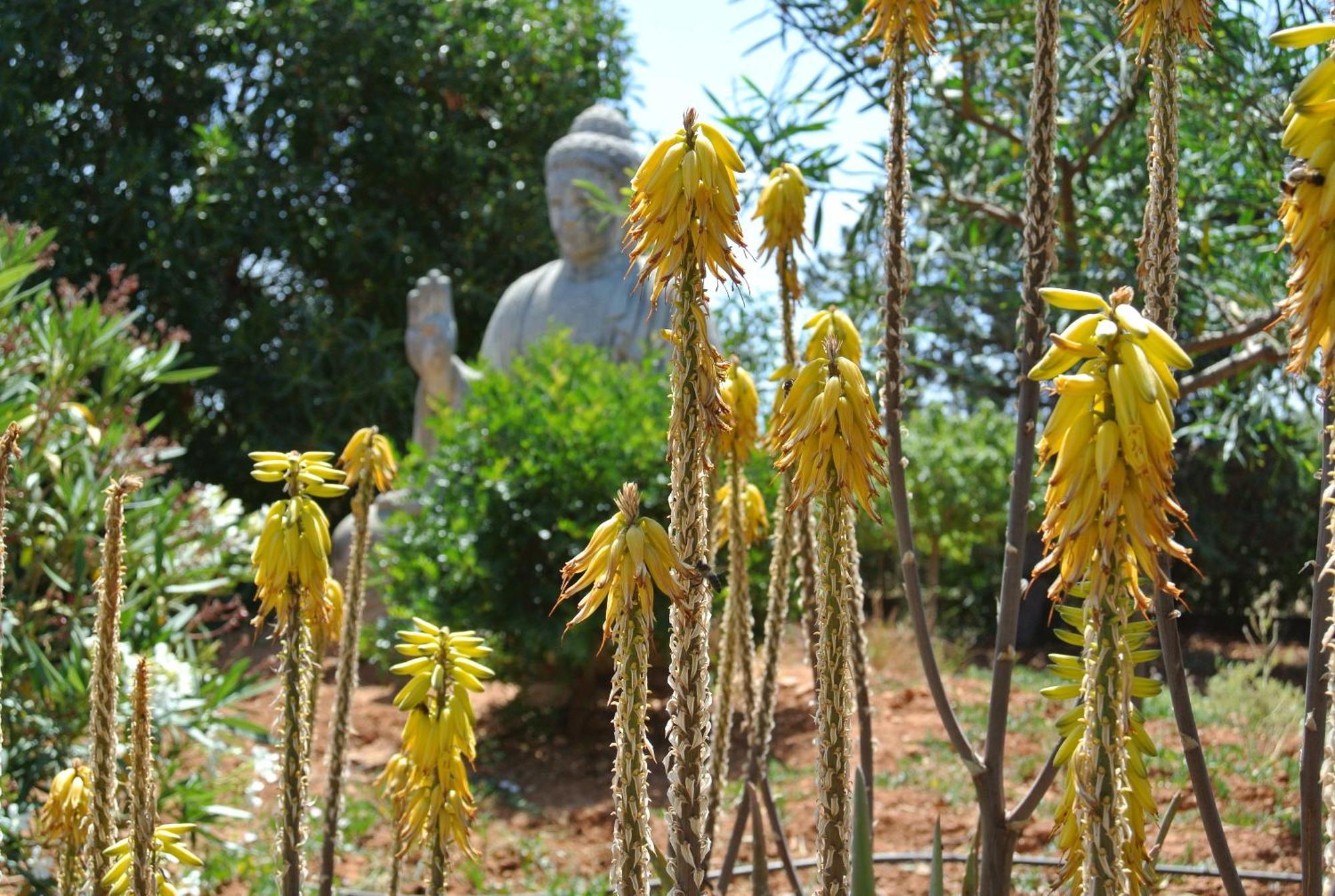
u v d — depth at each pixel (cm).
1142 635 152
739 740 645
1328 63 103
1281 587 1225
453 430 716
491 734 712
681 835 131
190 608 455
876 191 465
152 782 159
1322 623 171
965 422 1162
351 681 243
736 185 132
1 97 1230
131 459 478
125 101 1333
